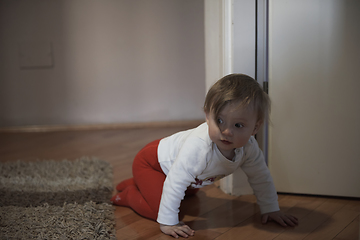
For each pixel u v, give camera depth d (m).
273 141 1.24
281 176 1.25
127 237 0.96
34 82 2.89
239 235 0.96
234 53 1.19
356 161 1.18
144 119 2.93
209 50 1.36
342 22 1.10
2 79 2.89
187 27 2.80
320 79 1.16
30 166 1.70
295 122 1.21
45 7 2.79
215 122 0.81
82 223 0.99
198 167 0.92
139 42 2.84
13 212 1.08
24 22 2.81
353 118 1.15
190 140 0.94
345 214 1.07
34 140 2.49
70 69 2.88
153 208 1.03
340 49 1.12
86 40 2.85
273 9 1.15
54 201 1.19
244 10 1.17
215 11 1.29
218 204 1.20
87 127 2.91
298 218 1.05
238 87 0.80
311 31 1.13
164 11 2.79
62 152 2.08
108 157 1.91
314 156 1.21
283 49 1.17
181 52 2.84
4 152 2.12
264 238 0.93
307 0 1.12
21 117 2.93
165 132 2.63
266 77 1.26
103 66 2.88
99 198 1.22
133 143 2.27
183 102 2.90
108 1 2.79
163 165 1.07
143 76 2.88
